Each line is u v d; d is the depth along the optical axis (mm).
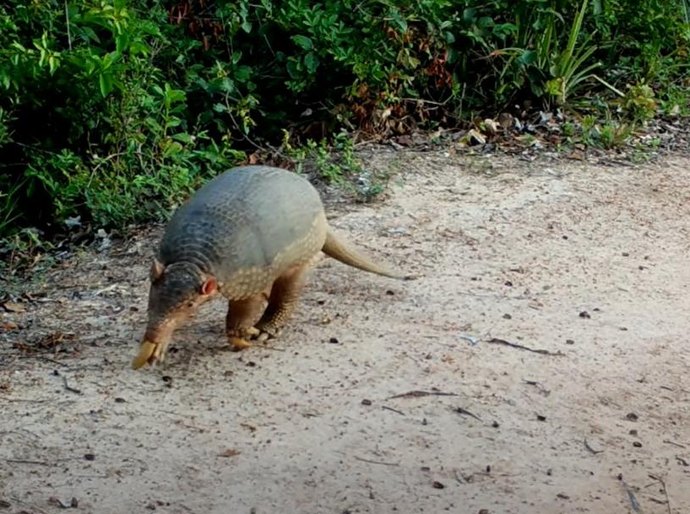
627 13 10477
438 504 4391
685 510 4406
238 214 5148
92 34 8344
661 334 5949
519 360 5582
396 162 8672
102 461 4648
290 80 9414
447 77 9531
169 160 8398
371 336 5785
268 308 5734
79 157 8180
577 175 8547
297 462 4664
